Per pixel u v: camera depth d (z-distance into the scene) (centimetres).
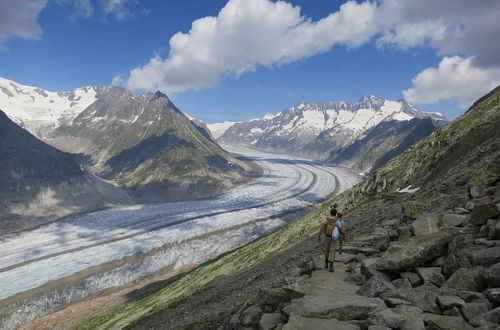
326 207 6419
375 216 2706
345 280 1192
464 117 4797
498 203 1202
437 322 719
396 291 899
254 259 5488
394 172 5266
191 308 3644
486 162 2042
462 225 1250
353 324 809
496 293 743
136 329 4191
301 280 1275
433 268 1028
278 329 941
